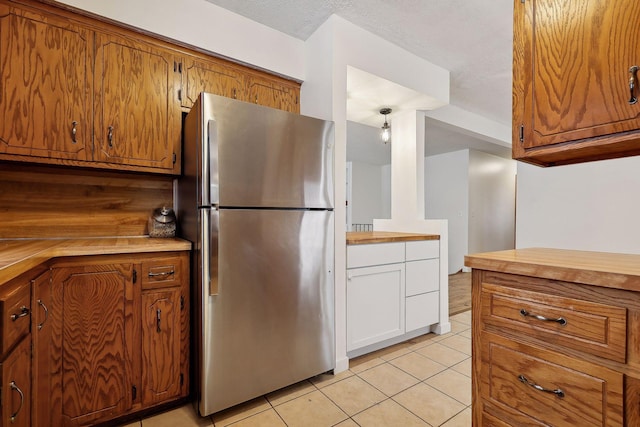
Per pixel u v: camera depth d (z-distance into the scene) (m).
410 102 2.74
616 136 0.84
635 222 1.54
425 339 2.57
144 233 2.03
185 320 1.62
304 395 1.74
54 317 1.32
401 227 3.01
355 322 2.12
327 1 1.92
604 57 0.85
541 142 0.99
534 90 1.01
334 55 2.05
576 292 0.80
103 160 1.67
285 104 2.31
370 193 7.26
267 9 2.00
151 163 1.80
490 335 0.99
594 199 1.67
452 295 4.08
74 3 1.56
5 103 1.44
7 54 1.45
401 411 1.60
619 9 0.83
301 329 1.80
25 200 1.72
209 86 2.00
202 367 1.49
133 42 1.75
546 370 0.85
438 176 6.23
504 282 0.95
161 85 1.83
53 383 1.31
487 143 5.28
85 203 1.86
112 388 1.43
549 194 1.85
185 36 1.86
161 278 1.56
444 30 2.20
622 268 0.78
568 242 1.77
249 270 1.61
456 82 3.00
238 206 1.58
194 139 1.64
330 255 1.92
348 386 1.83
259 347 1.65
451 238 5.99
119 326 1.46
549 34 0.97
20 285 1.03
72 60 1.59
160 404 1.56
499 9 1.98
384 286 2.29
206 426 1.48
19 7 1.47
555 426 0.83
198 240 1.54
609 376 0.73
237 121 1.58
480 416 1.01
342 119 2.09
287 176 1.75
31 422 1.13
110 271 1.44
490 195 6.30
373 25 2.15
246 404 1.66
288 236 1.75
